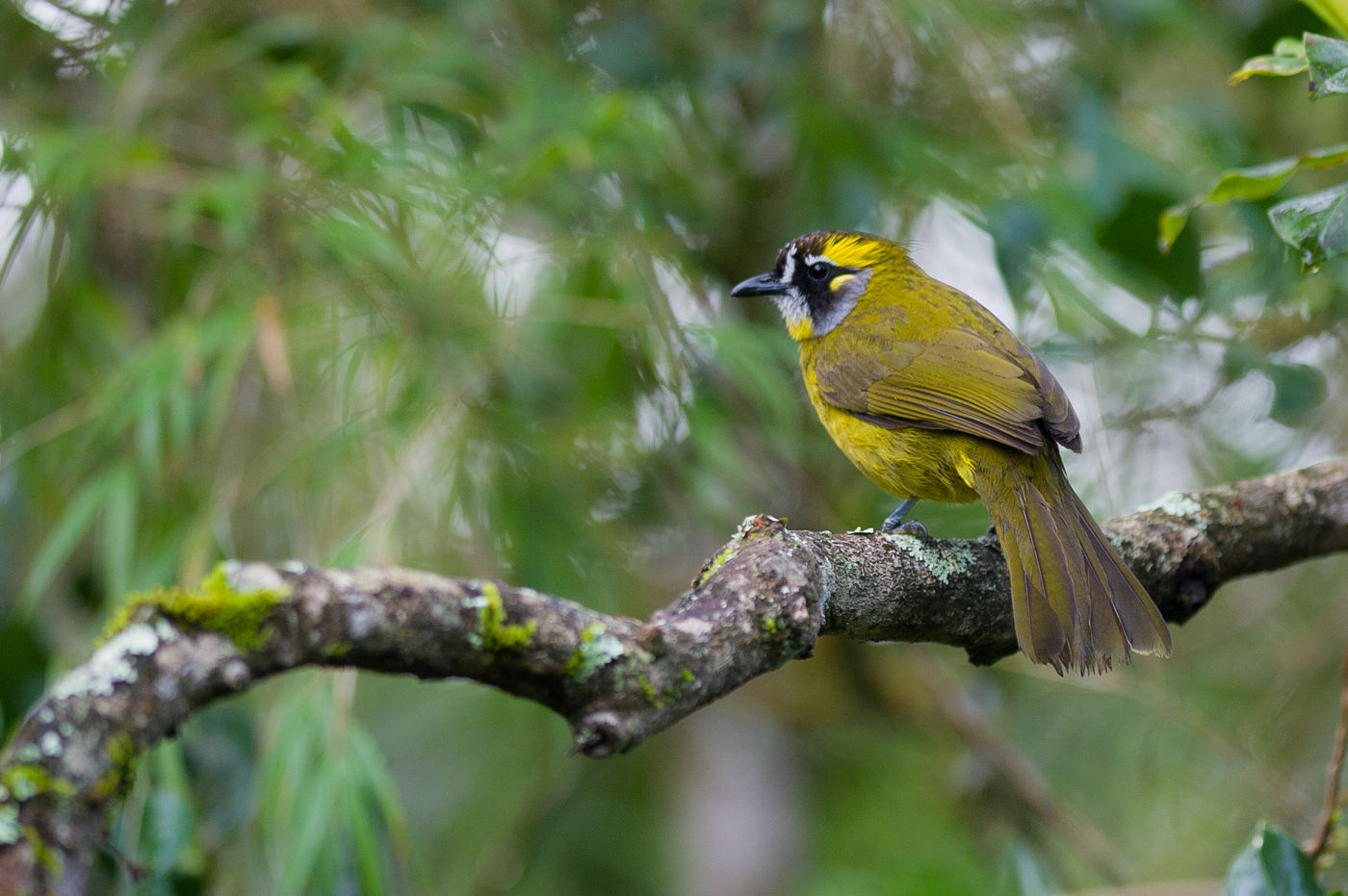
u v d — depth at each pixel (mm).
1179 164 10781
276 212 8898
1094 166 9781
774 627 4781
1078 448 8250
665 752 13078
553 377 9883
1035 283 10680
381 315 8992
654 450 10539
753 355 9492
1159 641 6691
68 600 9789
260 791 8289
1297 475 8008
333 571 3834
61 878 3285
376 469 9281
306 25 9812
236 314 8609
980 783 12047
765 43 11047
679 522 11227
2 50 9906
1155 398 11570
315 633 3723
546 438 9625
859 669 12867
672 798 12844
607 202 10141
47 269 9312
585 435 10219
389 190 8766
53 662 9117
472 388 9367
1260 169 6754
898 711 12898
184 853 8062
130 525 8336
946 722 12719
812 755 13094
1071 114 10031
